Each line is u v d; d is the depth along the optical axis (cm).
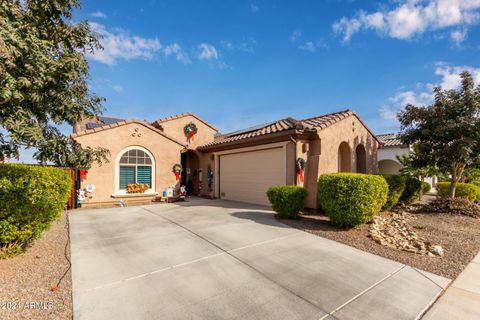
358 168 1357
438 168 1141
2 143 367
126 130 1378
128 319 307
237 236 674
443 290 389
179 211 1078
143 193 1406
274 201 885
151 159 1461
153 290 380
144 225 812
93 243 616
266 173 1212
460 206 970
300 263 489
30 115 370
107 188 1307
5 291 367
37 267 459
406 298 362
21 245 525
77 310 325
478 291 386
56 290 376
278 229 748
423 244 600
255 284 401
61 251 553
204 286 394
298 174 1039
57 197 556
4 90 295
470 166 1086
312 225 791
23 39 327
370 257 524
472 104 948
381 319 313
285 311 328
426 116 1049
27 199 488
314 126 1058
